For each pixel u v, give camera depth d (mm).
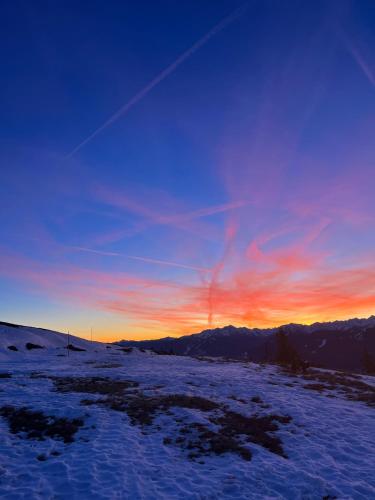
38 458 13703
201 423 18578
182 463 13945
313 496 11750
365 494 11953
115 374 32875
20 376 31125
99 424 17703
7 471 12438
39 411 19141
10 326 81125
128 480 12141
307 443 16844
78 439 15812
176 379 30578
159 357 60062
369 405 25344
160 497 11141
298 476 13117
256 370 42000
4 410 19312
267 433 18141
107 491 11344
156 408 20844
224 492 11773
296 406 23078
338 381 36594
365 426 19719
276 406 22922
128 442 15633
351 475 13430
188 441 16312
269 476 13102
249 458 14758
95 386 26562
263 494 11781
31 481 11820
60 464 13141
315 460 14805
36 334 79812
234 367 44906
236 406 22547
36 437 15961
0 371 34375
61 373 33312
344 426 19594
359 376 43125
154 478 12469
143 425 18047
